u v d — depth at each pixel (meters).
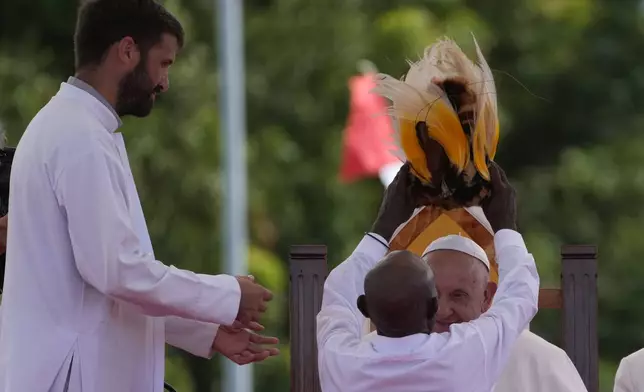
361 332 10.87
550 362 11.50
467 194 11.48
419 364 9.87
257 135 37.12
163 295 10.83
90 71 11.20
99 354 10.88
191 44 36.09
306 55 37.84
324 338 10.46
